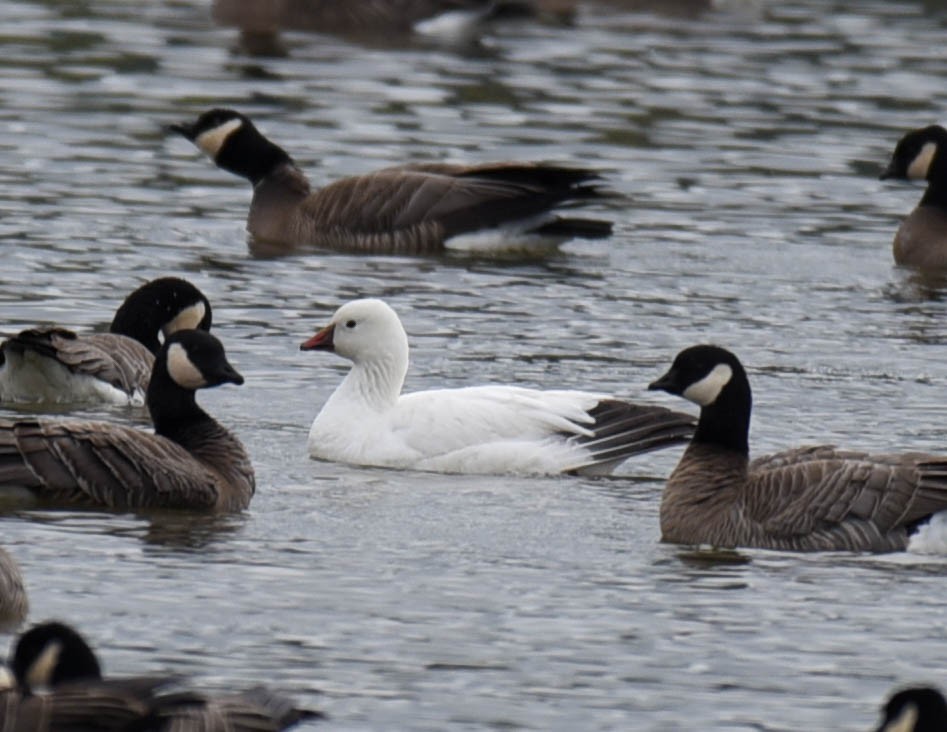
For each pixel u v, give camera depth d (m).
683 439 17.22
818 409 18.91
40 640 10.69
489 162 28.97
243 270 24.31
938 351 21.38
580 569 14.38
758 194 28.22
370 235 26.03
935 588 14.02
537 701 11.94
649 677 12.35
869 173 29.47
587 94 33.44
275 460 17.27
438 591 13.81
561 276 24.59
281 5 38.41
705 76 35.12
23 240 24.55
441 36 38.47
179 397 16.06
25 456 15.26
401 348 17.53
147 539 14.72
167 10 39.47
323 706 11.73
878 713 11.88
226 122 26.78
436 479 16.86
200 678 12.04
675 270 24.77
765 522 14.83
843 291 24.06
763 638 13.03
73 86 32.53
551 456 17.08
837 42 38.66
